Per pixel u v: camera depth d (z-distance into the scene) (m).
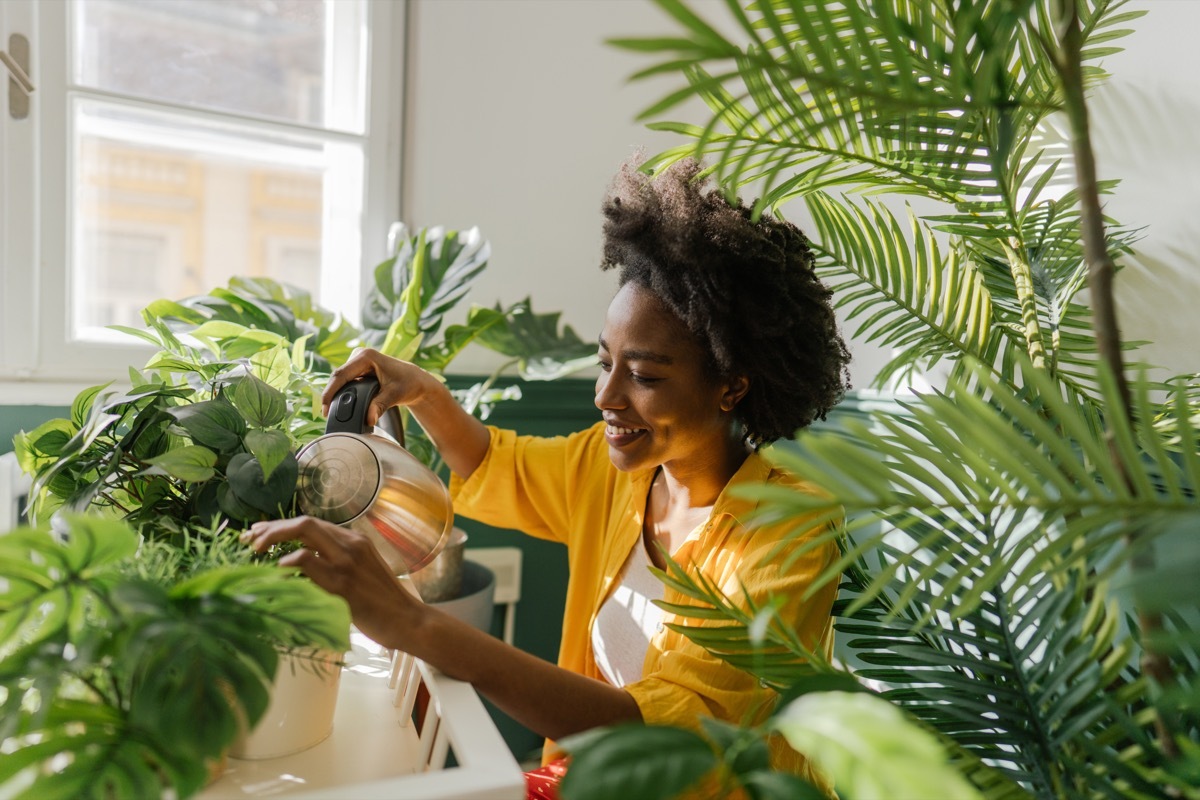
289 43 1.49
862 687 0.46
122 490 0.67
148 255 1.51
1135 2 0.87
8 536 0.38
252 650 0.42
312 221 1.59
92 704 0.43
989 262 0.85
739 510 0.85
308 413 0.85
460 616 1.19
